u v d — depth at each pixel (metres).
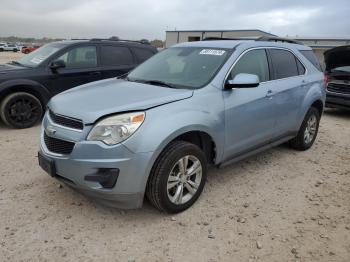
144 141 3.27
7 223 3.47
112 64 7.93
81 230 3.41
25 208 3.76
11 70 6.84
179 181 3.66
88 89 4.18
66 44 7.48
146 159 3.28
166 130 3.38
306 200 4.18
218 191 4.31
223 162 4.27
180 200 3.70
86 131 3.30
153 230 3.44
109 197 3.33
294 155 5.75
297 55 5.59
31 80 6.83
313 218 3.77
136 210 3.79
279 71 5.08
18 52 65.94
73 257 3.03
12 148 5.63
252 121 4.44
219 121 3.94
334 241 3.38
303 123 5.70
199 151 3.78
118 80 4.70
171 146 3.51
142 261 3.01
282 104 4.96
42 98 7.06
